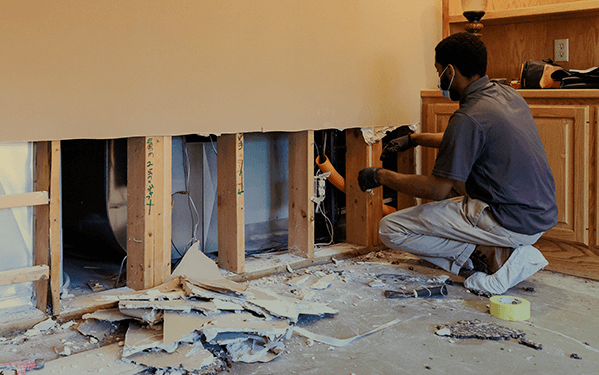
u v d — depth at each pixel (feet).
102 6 6.79
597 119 8.68
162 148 7.60
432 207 8.64
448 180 7.89
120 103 7.10
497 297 7.64
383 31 10.12
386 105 10.37
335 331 6.89
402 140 9.71
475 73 8.12
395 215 9.05
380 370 5.92
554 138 9.19
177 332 6.07
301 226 9.67
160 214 7.74
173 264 9.12
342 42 9.48
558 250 9.43
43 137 6.55
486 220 8.13
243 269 8.77
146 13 7.16
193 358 5.89
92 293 7.75
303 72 9.00
